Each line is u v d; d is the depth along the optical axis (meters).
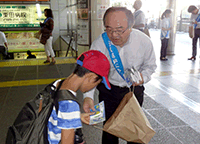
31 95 4.25
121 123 1.39
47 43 6.85
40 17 11.48
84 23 6.62
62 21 12.13
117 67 1.76
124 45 1.74
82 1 6.50
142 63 1.89
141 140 1.40
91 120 1.40
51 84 1.26
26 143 1.09
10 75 5.68
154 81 5.05
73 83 1.16
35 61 7.34
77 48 7.39
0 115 3.36
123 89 1.89
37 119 1.12
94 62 1.15
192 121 3.23
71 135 1.10
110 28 1.57
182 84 4.85
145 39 1.78
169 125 3.03
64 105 1.09
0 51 7.81
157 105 3.69
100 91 1.90
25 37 11.55
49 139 1.12
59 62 7.14
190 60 7.15
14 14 11.18
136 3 5.36
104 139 2.00
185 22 17.86
